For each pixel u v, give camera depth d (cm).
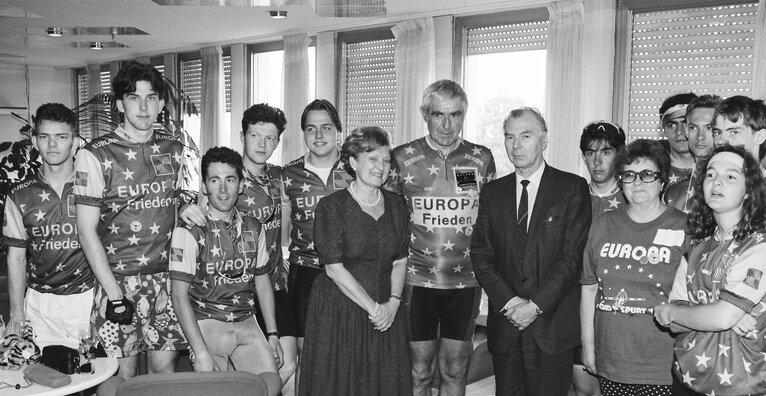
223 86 851
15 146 564
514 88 608
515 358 285
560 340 276
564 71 549
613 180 309
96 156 274
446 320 323
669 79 506
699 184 224
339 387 272
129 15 675
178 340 293
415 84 645
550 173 283
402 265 286
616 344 254
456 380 328
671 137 313
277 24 712
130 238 281
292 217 341
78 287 303
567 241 275
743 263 203
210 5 628
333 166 334
